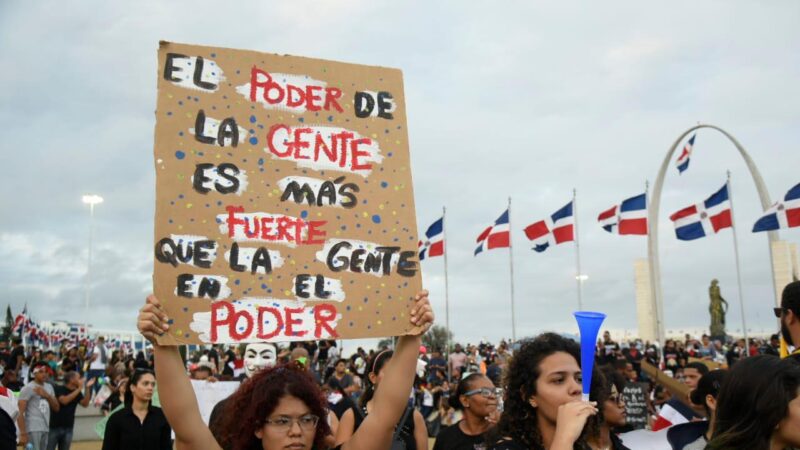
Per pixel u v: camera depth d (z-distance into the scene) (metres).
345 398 6.70
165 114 3.99
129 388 7.95
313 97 4.29
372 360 6.80
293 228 4.06
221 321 3.81
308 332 3.95
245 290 3.89
